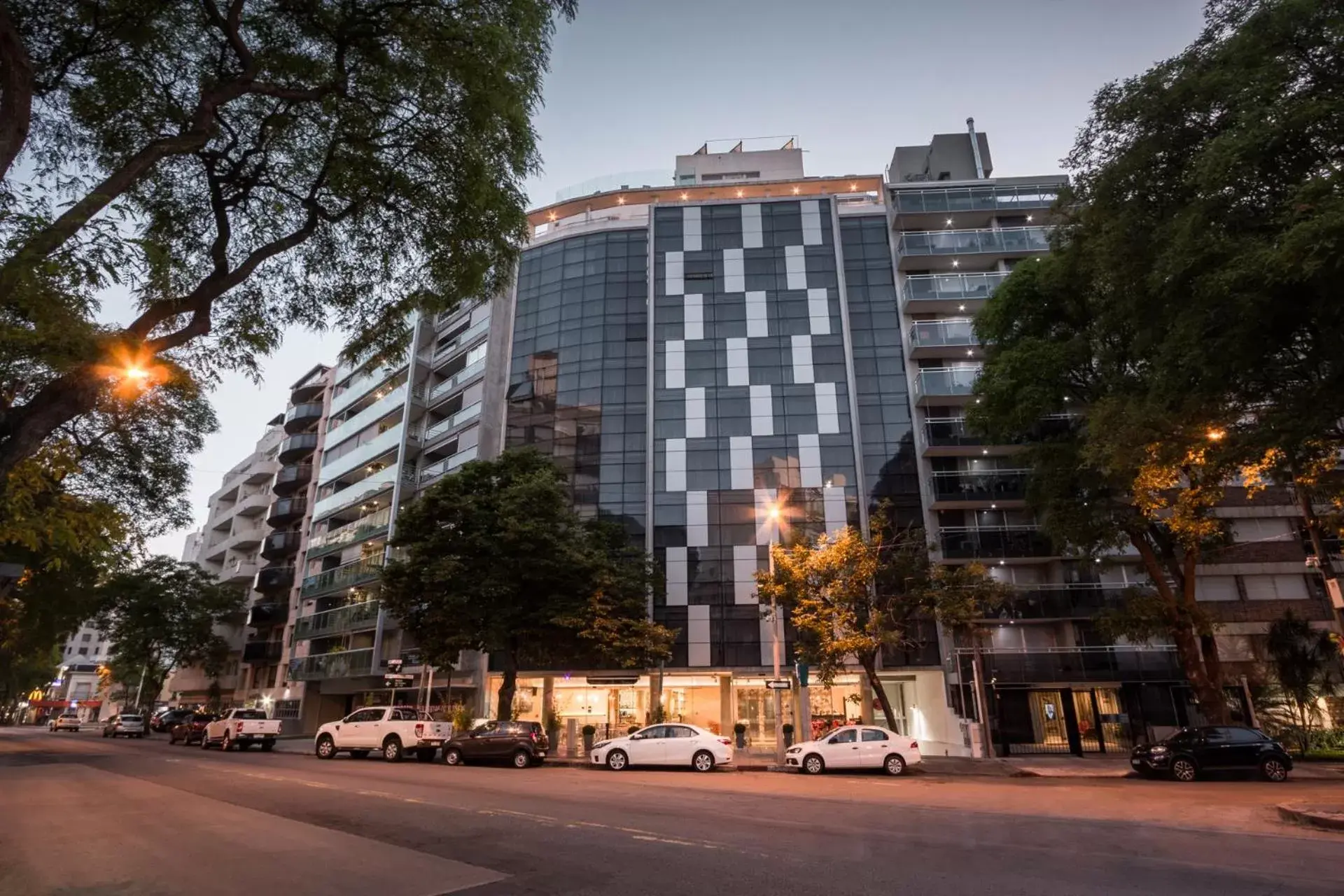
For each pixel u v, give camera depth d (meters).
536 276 42.28
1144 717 30.36
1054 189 38.41
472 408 40.97
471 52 8.79
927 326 36.53
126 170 6.23
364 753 26.59
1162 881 7.38
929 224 39.19
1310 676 25.27
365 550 42.97
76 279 5.62
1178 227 12.84
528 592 27.33
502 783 16.67
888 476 35.34
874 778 19.48
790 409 36.97
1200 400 14.27
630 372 38.91
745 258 39.97
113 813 11.66
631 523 36.06
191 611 52.09
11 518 5.73
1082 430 22.17
